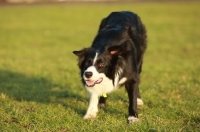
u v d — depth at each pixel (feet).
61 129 21.57
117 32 24.30
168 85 33.96
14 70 44.91
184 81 36.24
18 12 136.56
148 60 55.72
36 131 21.04
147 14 128.06
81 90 32.78
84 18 122.52
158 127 20.59
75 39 84.28
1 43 76.33
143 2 177.88
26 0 204.13
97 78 21.50
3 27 101.60
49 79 39.14
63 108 25.73
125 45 22.71
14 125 22.07
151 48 69.67
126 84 23.49
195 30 95.09
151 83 35.60
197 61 54.29
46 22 113.39
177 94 30.58
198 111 24.76
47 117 23.44
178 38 82.74
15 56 60.08
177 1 179.11
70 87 34.71
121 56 22.21
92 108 23.85
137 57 25.70
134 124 21.49
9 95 30.40
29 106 26.45
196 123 22.59
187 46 71.51
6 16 124.98
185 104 26.58
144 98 28.99
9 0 199.21
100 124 21.76
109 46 22.48
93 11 139.23
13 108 24.79
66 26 106.11
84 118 23.32
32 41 80.48
